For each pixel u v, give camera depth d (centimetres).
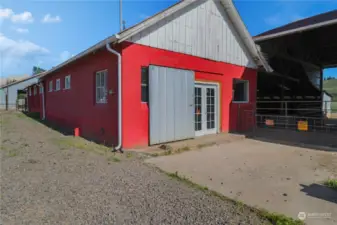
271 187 372
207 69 859
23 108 2978
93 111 796
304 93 1627
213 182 395
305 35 1280
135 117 651
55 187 357
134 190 350
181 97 762
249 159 553
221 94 930
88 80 834
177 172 446
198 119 855
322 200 323
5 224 249
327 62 1653
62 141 758
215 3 884
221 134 905
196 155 592
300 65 1465
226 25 939
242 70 1028
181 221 261
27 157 541
